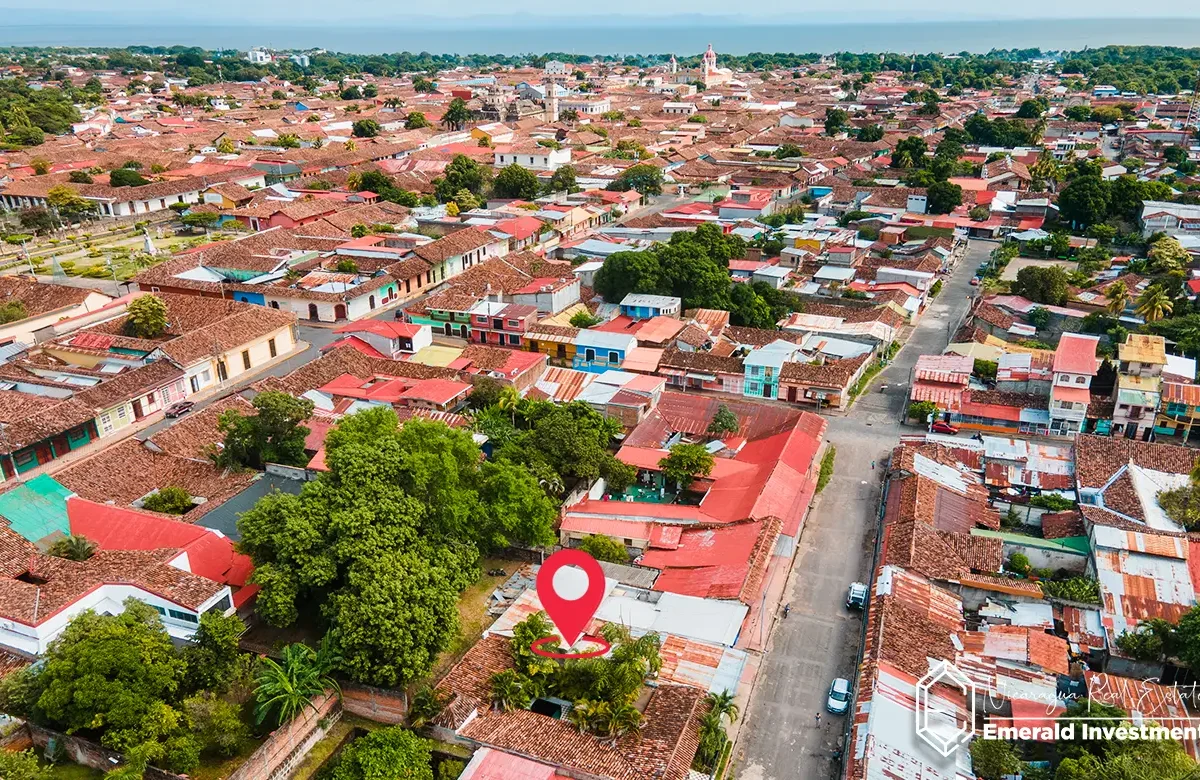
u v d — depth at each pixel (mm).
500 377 92875
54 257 150000
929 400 92812
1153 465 76375
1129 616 58219
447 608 53406
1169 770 44594
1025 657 55344
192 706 47750
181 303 116375
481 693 52188
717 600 60031
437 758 50000
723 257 132000
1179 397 84500
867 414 96250
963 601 62875
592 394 90875
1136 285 124375
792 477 75812
